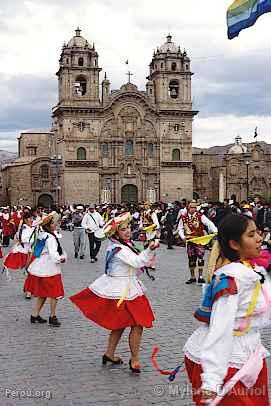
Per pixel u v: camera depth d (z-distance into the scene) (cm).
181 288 1817
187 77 9081
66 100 8631
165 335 1164
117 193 8806
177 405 770
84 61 8706
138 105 8894
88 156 8662
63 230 5928
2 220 3650
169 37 9238
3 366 959
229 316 453
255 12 1441
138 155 8919
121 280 923
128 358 997
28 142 11006
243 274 466
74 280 2025
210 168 10294
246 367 463
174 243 3562
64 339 1142
